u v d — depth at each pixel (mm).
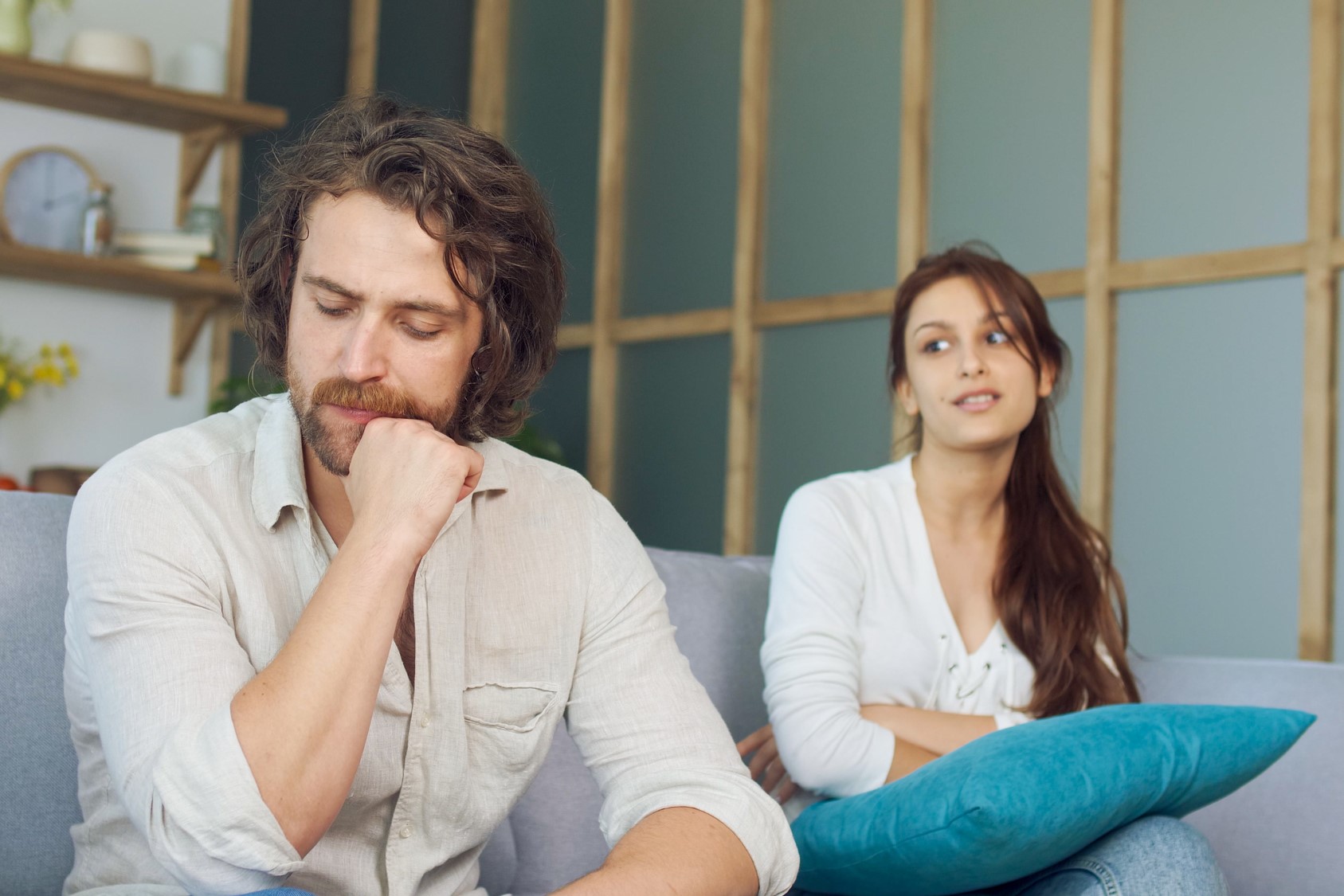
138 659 914
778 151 4133
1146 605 3260
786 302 4023
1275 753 1225
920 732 1459
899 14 3846
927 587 1569
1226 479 3148
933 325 1583
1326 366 2980
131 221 4113
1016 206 3570
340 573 915
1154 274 3271
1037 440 1630
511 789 1114
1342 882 1427
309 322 998
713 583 1651
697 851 988
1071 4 3496
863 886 1242
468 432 1126
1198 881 1077
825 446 3914
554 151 4820
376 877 1046
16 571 1162
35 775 1137
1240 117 3180
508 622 1118
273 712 857
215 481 1026
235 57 4426
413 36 4906
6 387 3740
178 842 849
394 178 973
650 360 4445
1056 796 1088
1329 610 2957
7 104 3885
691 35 4418
